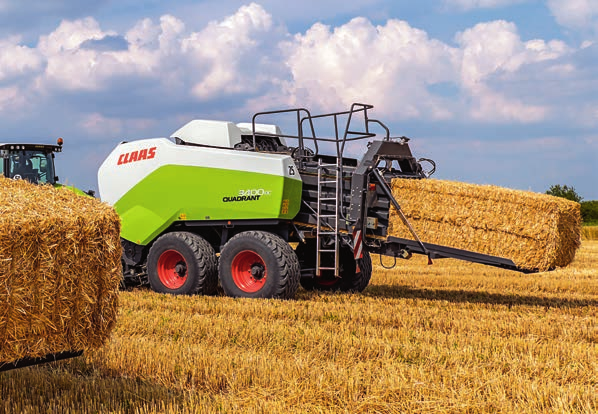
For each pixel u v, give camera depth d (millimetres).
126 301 9328
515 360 5824
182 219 10781
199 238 10625
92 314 4551
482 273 14758
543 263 8461
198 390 5102
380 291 11312
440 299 10133
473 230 8797
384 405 4652
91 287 4477
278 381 5168
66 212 4367
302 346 6418
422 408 4590
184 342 6605
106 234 4574
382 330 7242
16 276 4035
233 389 5062
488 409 4578
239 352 6211
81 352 4637
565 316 8414
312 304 9102
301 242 11094
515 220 8547
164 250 10680
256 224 10375
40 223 4105
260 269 10125
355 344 6414
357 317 8023
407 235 9250
